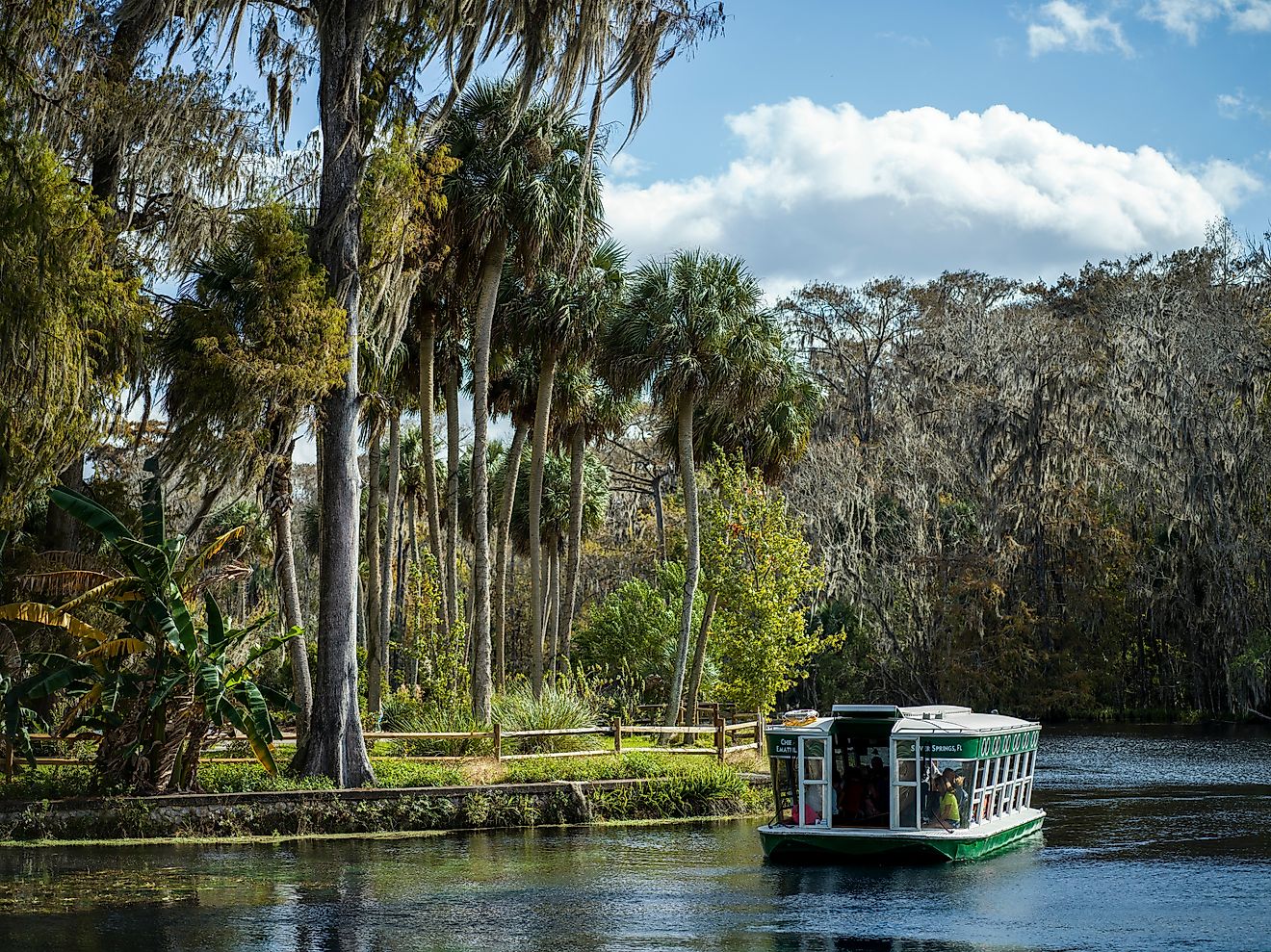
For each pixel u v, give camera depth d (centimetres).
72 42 2456
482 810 2564
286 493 2772
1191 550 6475
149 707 2277
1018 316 7825
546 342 3766
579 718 3262
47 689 2272
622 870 2109
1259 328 6462
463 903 1836
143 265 2834
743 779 2959
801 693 7075
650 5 2614
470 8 2606
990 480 6675
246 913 1738
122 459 3378
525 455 5538
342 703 2570
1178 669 6662
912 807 2212
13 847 2194
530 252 3356
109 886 1908
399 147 2705
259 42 3027
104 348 2497
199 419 2645
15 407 2231
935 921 1750
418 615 3738
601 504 5731
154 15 2656
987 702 6712
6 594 2755
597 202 3525
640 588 5031
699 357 3894
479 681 3281
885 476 7081
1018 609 6681
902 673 6806
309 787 2452
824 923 1727
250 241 2642
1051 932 1688
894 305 8550
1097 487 6688
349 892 1900
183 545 2442
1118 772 3988
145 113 2611
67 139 2528
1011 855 2341
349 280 2694
